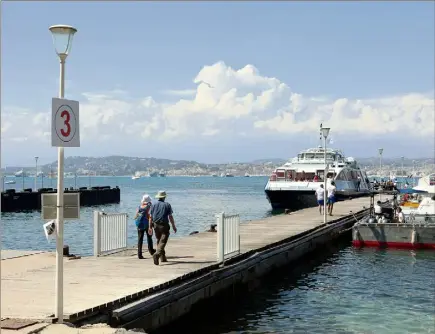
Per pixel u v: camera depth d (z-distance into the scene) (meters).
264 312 15.46
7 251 18.36
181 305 13.17
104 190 86.12
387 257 25.34
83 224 47.41
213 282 15.08
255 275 18.44
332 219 32.38
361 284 19.36
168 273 14.20
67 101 9.27
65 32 9.13
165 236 15.73
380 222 28.66
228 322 14.40
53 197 9.50
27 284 12.80
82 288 12.32
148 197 16.95
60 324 9.45
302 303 16.53
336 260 24.81
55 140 9.05
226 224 16.98
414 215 28.28
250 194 127.44
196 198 106.50
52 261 16.25
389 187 61.03
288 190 55.06
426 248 27.22
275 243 21.39
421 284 19.27
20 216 60.38
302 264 23.83
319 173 56.66
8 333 8.76
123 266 15.31
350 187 58.25
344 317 14.91
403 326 14.02
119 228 18.33
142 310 11.48
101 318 10.40
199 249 19.00
